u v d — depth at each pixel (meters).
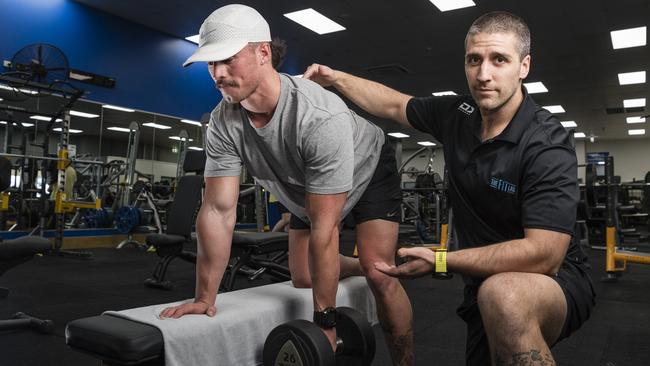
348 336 1.00
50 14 5.45
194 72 7.03
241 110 0.98
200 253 0.97
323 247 0.93
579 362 1.64
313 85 0.99
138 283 3.04
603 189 5.73
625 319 2.27
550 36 6.16
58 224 4.30
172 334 0.76
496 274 0.78
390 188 1.28
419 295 2.83
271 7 5.56
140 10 5.89
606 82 8.16
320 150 0.91
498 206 0.92
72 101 4.16
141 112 6.36
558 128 0.89
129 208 5.08
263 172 1.09
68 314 2.19
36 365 1.52
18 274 3.29
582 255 0.95
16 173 5.04
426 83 8.52
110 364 0.76
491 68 0.84
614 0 5.12
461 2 5.35
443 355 1.69
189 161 3.16
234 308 0.91
